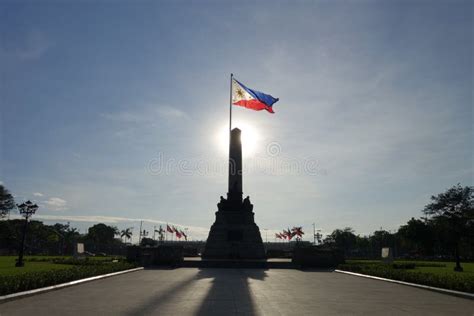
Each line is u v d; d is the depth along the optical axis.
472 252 107.44
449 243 66.44
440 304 20.59
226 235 61.12
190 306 19.22
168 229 105.44
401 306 19.86
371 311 18.38
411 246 135.50
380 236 162.75
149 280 32.06
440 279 26.92
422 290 26.70
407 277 30.80
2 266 44.28
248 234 61.22
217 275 37.94
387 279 33.06
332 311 18.30
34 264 49.03
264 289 26.56
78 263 49.19
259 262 51.75
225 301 20.92
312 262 51.31
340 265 48.53
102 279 32.66
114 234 179.62
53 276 26.31
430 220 67.50
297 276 37.94
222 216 62.03
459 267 48.25
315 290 26.36
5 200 93.25
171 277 35.06
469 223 63.72
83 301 20.52
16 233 115.44
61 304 19.47
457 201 63.72
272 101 54.47
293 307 19.28
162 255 51.72
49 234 155.38
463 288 24.22
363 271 39.78
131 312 17.50
